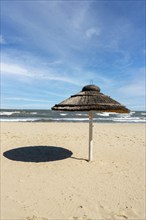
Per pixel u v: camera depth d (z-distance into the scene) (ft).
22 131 43.73
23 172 21.49
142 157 27.45
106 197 16.76
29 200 16.06
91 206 15.39
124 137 40.29
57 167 23.04
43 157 26.32
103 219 13.78
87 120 93.86
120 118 120.16
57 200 16.16
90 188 18.26
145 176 21.09
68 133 43.04
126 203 15.90
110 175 21.17
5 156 26.35
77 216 14.10
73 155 27.40
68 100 24.14
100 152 29.07
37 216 13.98
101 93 24.79
